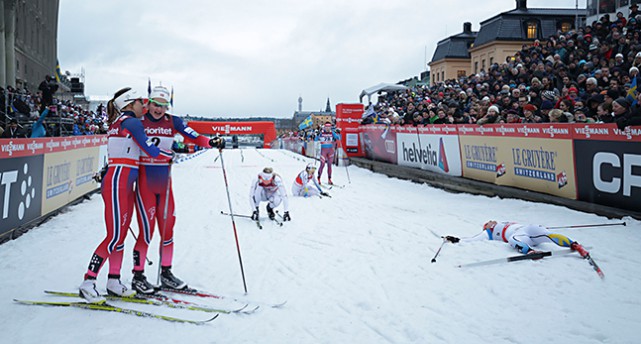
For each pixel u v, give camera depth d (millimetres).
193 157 23484
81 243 5352
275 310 3334
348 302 3471
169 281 3711
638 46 8969
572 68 10055
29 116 10008
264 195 6852
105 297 3453
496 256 4461
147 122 3625
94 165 9242
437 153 10945
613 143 5969
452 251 4742
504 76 12031
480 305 3285
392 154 13992
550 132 7105
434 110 11852
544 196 7164
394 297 3527
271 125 35188
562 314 3055
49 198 6789
